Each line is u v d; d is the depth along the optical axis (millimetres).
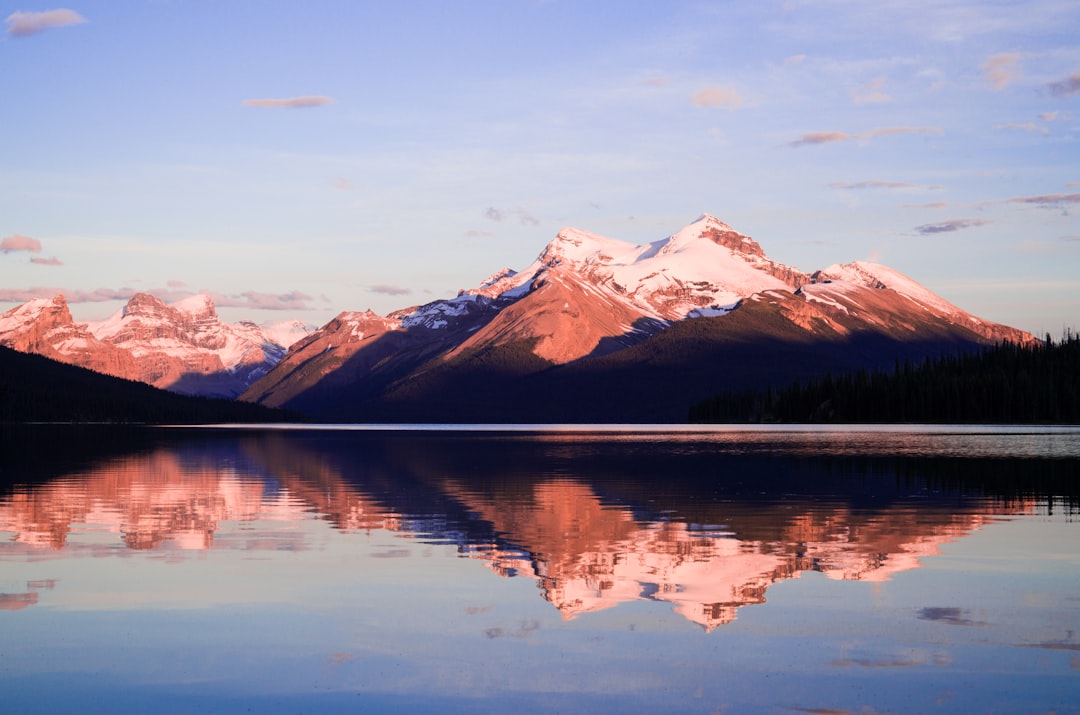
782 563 34281
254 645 24156
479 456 112750
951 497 57062
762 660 22734
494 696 20641
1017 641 24031
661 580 31531
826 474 76562
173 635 25000
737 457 104312
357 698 20578
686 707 19906
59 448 127812
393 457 110062
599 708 19906
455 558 35719
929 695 20359
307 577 32031
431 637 24828
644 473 80188
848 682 21188
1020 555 35688
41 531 42719
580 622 26109
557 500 56875
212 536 41406
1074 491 60469
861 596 28938
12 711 19812
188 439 175500
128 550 37469
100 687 21188
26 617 26750
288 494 60844
